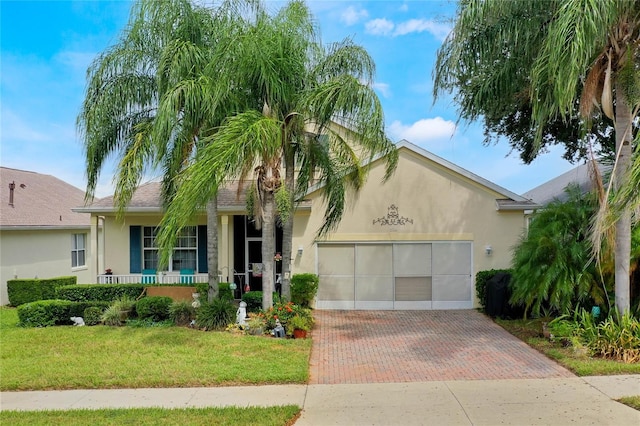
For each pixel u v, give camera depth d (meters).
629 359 8.38
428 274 15.38
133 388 7.52
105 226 16.84
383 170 15.40
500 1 9.23
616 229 9.42
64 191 25.08
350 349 10.12
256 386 7.56
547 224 11.12
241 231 17.94
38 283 17.33
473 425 5.82
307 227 15.55
